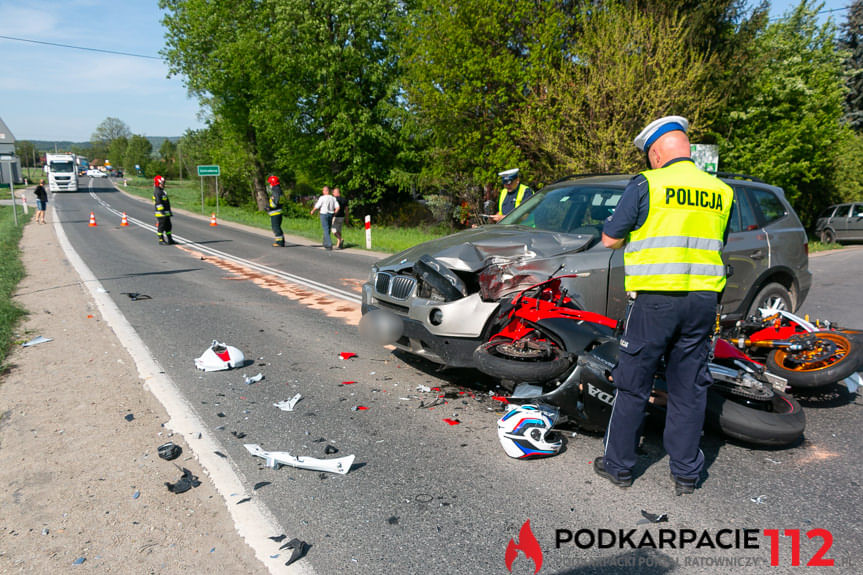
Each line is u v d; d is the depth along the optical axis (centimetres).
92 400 444
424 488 319
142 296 860
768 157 1997
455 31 1861
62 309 768
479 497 310
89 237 1889
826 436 389
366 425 404
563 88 1670
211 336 642
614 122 1557
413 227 2984
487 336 414
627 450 319
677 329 303
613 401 347
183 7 3569
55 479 324
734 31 1867
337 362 550
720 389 381
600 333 377
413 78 2116
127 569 248
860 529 280
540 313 384
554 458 356
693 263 295
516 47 1900
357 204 3006
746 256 542
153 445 369
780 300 595
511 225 539
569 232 495
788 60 2072
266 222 2798
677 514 294
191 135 5259
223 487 317
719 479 330
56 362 538
